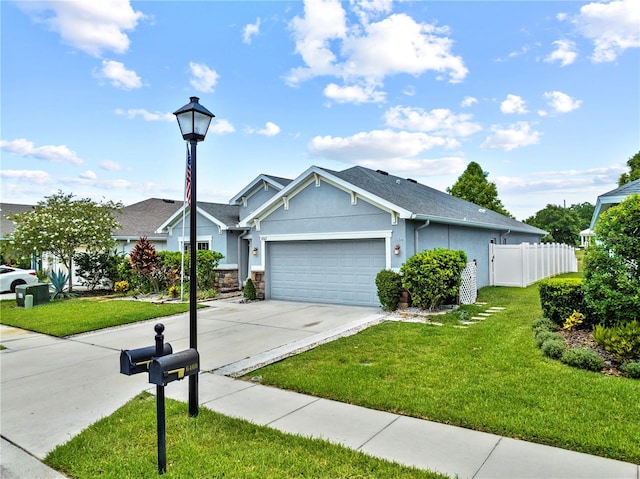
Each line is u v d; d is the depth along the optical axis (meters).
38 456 3.97
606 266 6.72
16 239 15.62
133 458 3.79
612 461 3.50
